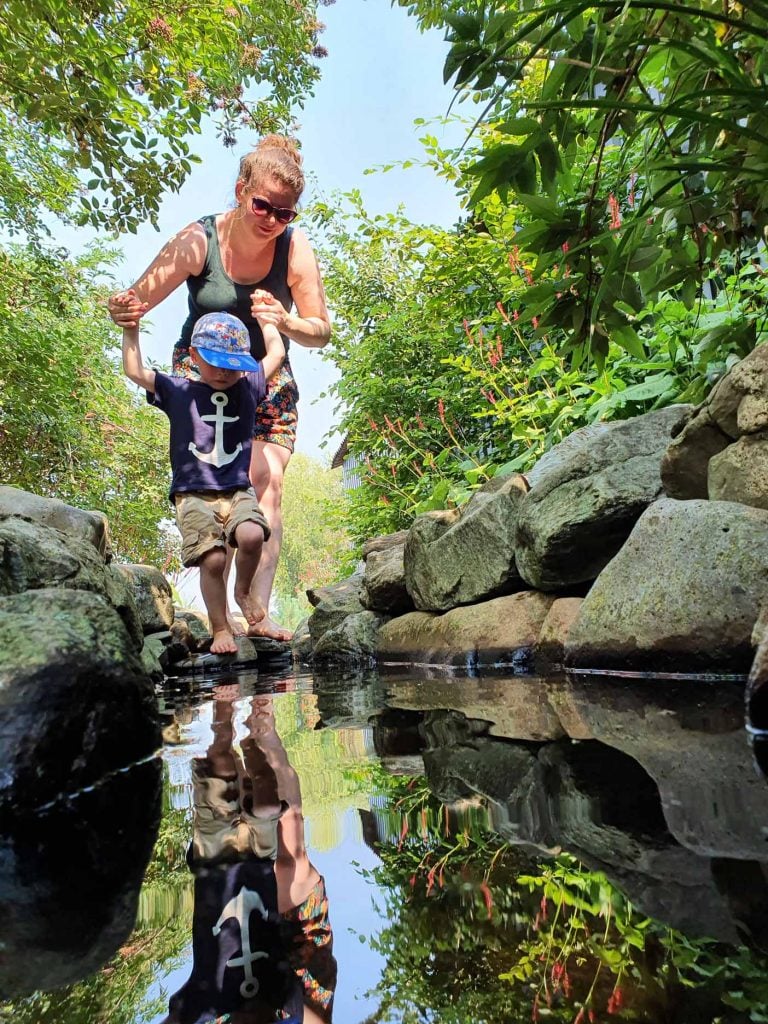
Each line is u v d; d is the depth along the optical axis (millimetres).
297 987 519
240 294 3725
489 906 638
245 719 2047
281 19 5914
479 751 1341
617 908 606
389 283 7348
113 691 1371
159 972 561
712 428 2150
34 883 809
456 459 5547
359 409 6410
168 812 1085
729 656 1864
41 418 7410
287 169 3498
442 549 3496
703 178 1419
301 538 30906
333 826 945
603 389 3287
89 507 9383
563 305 1407
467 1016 451
